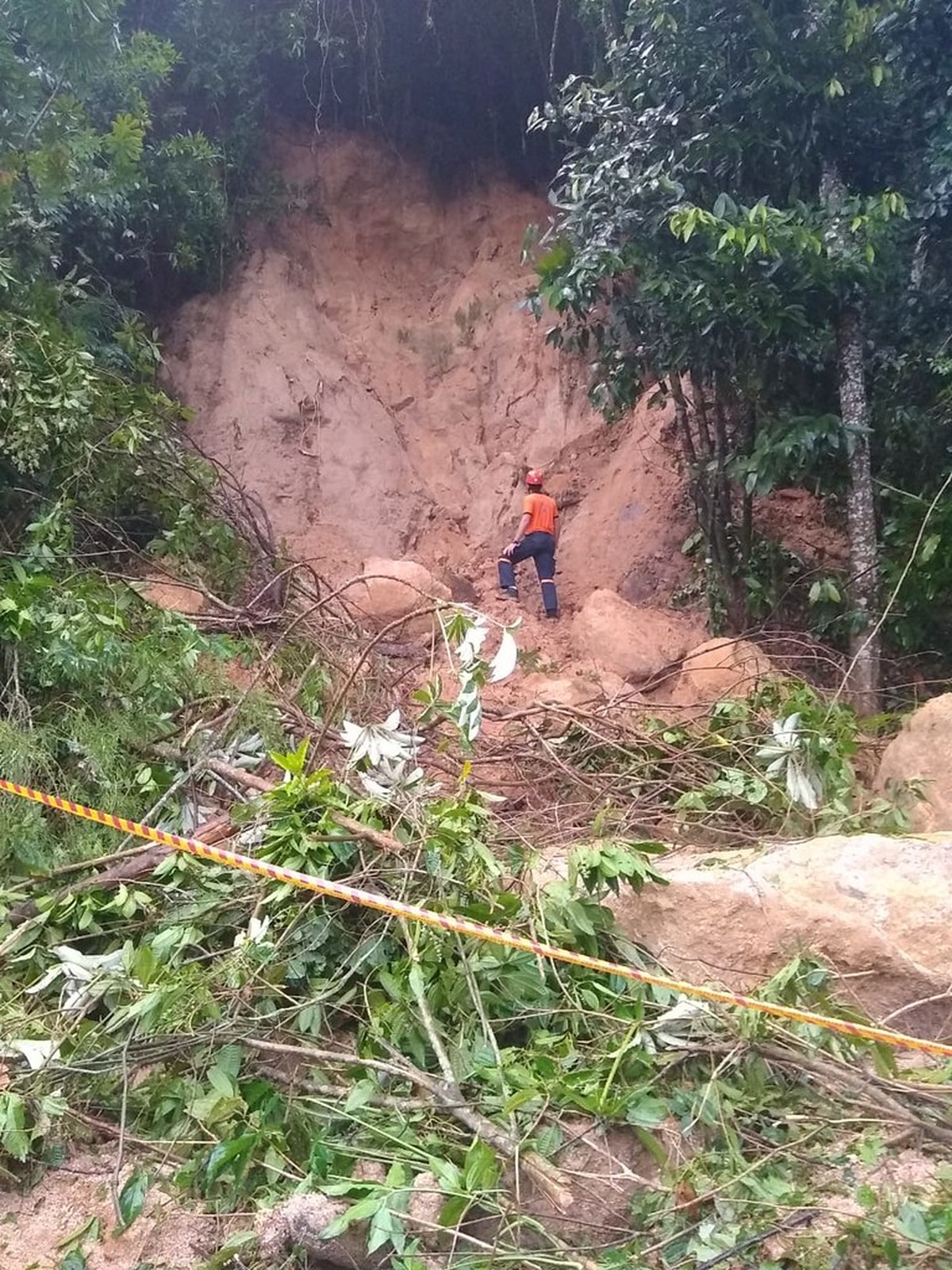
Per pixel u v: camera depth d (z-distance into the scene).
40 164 5.49
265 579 6.11
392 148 9.89
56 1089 2.39
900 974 2.73
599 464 8.86
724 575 6.72
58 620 3.80
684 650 6.54
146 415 6.09
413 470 9.09
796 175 5.82
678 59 5.60
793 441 5.50
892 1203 1.97
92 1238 2.11
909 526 5.66
